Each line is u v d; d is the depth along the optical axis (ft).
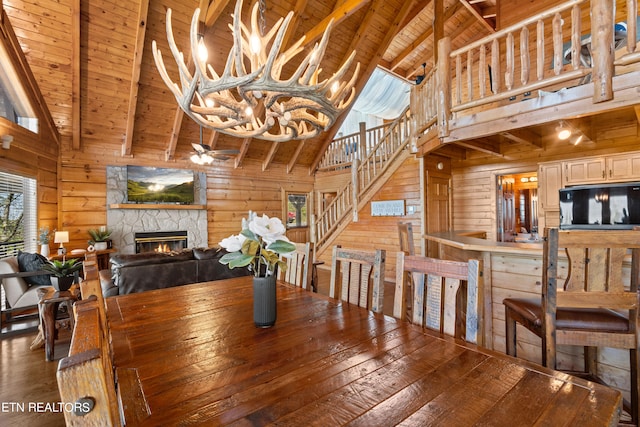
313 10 18.08
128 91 17.28
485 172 17.11
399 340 4.30
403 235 10.08
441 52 11.06
